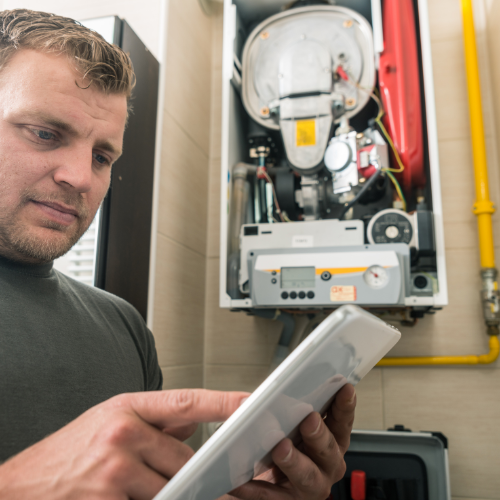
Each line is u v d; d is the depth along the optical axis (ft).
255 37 4.54
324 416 1.20
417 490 3.46
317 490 1.05
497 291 4.25
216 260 5.29
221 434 0.71
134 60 3.81
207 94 5.64
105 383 1.83
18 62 1.59
